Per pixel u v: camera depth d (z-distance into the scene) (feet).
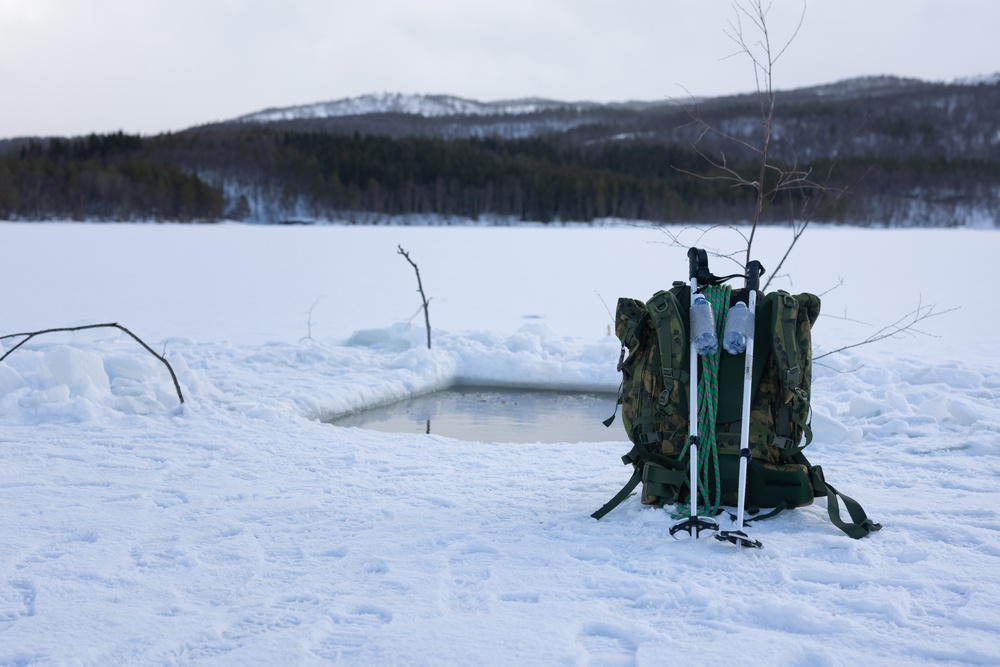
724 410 12.70
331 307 54.08
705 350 12.19
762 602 9.46
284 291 64.49
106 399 20.75
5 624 9.21
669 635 8.84
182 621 9.25
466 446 18.17
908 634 8.86
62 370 21.02
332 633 9.02
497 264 96.73
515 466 16.21
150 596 9.94
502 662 8.30
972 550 11.30
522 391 28.48
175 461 16.33
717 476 12.47
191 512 13.17
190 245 136.46
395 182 413.18
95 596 9.92
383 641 8.75
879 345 37.63
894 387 23.38
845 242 156.97
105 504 13.51
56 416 19.88
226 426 19.56
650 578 10.36
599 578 10.36
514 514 13.00
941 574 10.43
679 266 94.17
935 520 12.54
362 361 29.68
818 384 24.98
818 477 12.64
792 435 12.71
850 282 75.05
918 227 318.65
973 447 17.39
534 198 375.45
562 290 66.95
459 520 12.72
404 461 16.58
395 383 27.07
